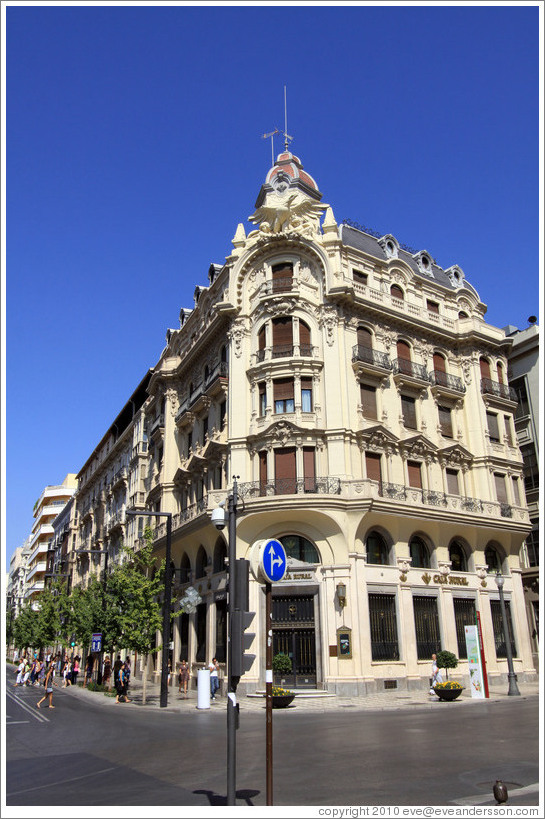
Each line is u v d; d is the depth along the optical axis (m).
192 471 37.09
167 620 26.09
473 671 25.66
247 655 8.21
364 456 30.75
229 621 8.45
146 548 31.22
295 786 9.60
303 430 29.55
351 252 34.22
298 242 32.69
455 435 36.47
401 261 36.69
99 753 13.74
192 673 34.16
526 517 37.38
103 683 38.91
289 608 28.38
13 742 15.95
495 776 10.05
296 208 33.66
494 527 34.81
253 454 30.75
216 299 37.41
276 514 28.27
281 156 39.56
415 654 29.44
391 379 33.56
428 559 32.38
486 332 39.66
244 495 29.17
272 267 33.41
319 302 32.19
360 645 27.23
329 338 31.44
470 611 33.25
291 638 28.03
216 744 14.42
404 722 17.78
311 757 12.14
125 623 28.48
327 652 27.27
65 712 24.17
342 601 27.42
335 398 30.39
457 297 39.66
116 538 56.78
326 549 28.50
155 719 21.08
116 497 59.31
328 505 27.95
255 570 8.29
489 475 36.19
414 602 30.69
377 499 28.80
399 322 34.88
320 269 32.53
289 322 32.06
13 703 28.52
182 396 42.19
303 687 27.25
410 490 31.67
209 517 30.59
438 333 36.81
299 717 20.05
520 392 43.19
